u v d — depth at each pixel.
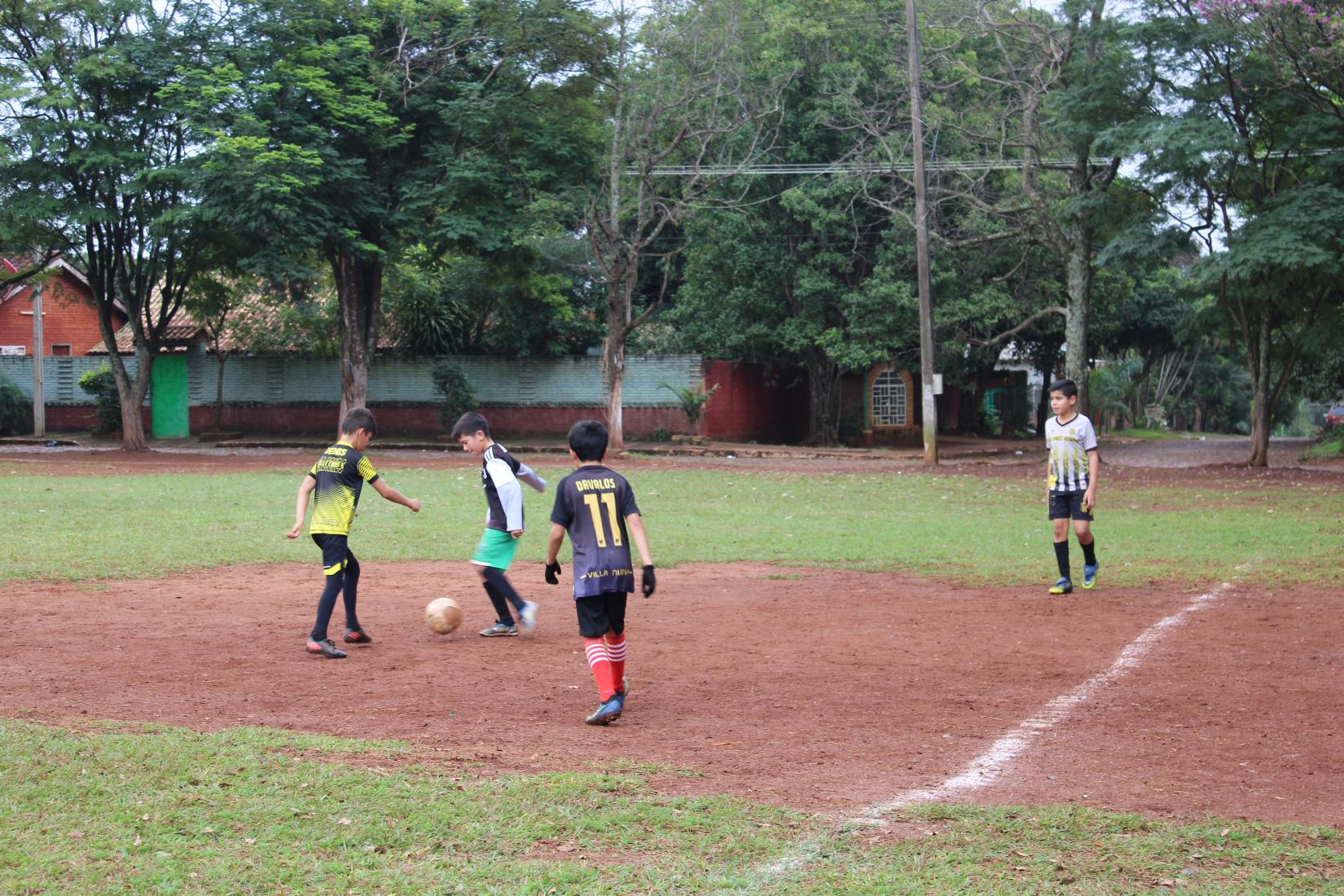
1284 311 26.58
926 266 28.62
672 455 33.31
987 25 27.48
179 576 11.45
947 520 16.78
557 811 4.71
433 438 38.91
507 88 30.72
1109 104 25.12
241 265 27.81
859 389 41.53
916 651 8.16
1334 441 35.81
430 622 8.66
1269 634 8.62
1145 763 5.51
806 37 33.75
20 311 43.84
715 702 6.71
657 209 36.00
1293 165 25.31
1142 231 24.89
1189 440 46.75
